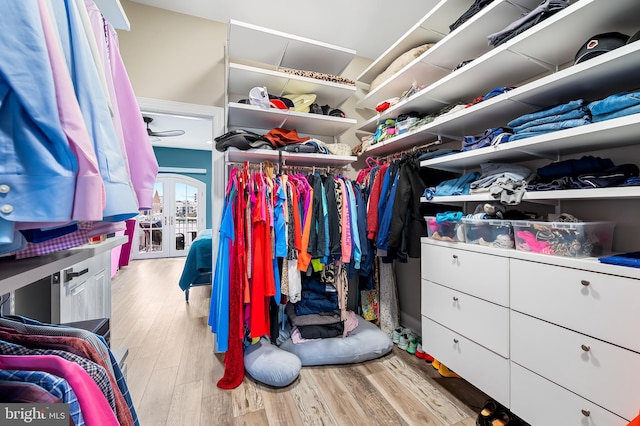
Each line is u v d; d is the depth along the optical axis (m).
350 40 2.55
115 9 0.99
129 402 0.69
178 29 2.21
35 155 0.38
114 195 0.54
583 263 0.99
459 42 1.61
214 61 2.30
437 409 1.50
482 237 1.46
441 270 1.66
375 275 2.48
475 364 1.42
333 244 2.02
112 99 0.73
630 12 1.04
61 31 0.49
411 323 2.49
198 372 1.85
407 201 1.90
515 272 1.23
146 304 3.25
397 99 2.24
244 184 1.87
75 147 0.43
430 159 1.84
